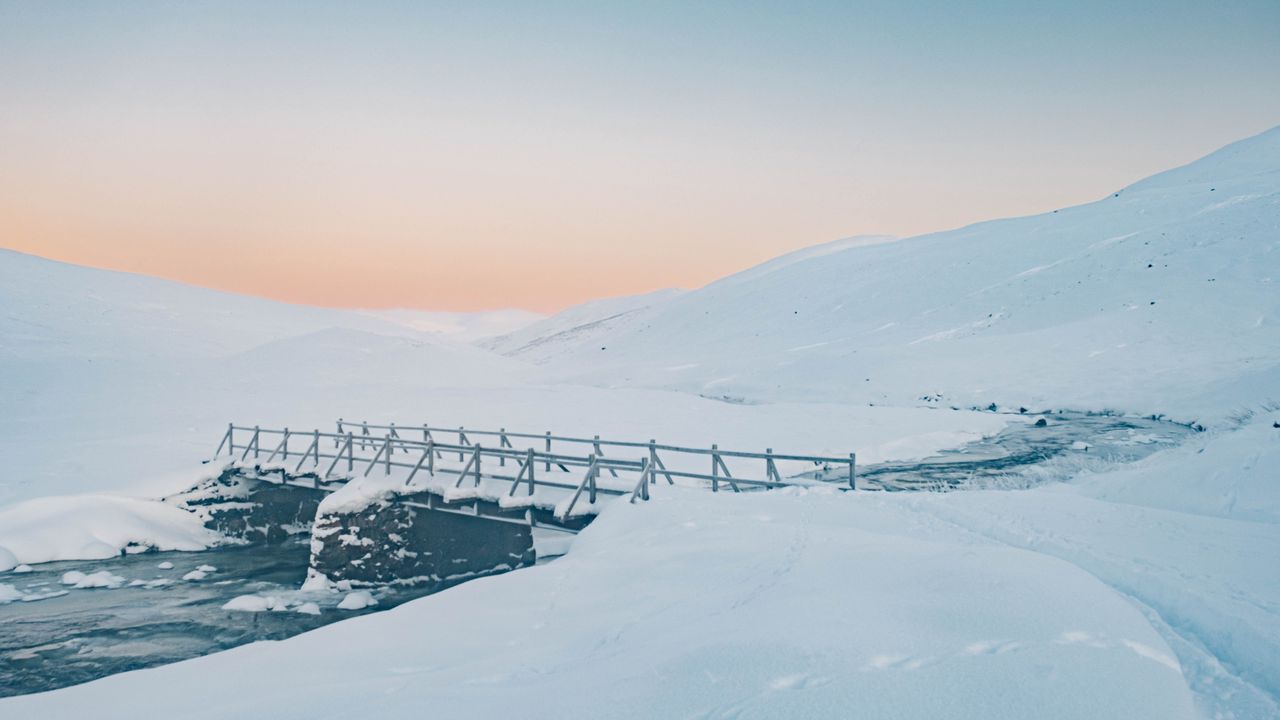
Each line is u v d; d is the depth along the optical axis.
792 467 25.88
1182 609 7.51
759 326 86.88
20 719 6.45
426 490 19.16
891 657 5.93
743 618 7.26
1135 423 33.78
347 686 6.65
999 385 44.44
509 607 9.17
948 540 10.86
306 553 23.55
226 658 7.87
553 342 177.00
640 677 6.05
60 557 21.47
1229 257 59.84
